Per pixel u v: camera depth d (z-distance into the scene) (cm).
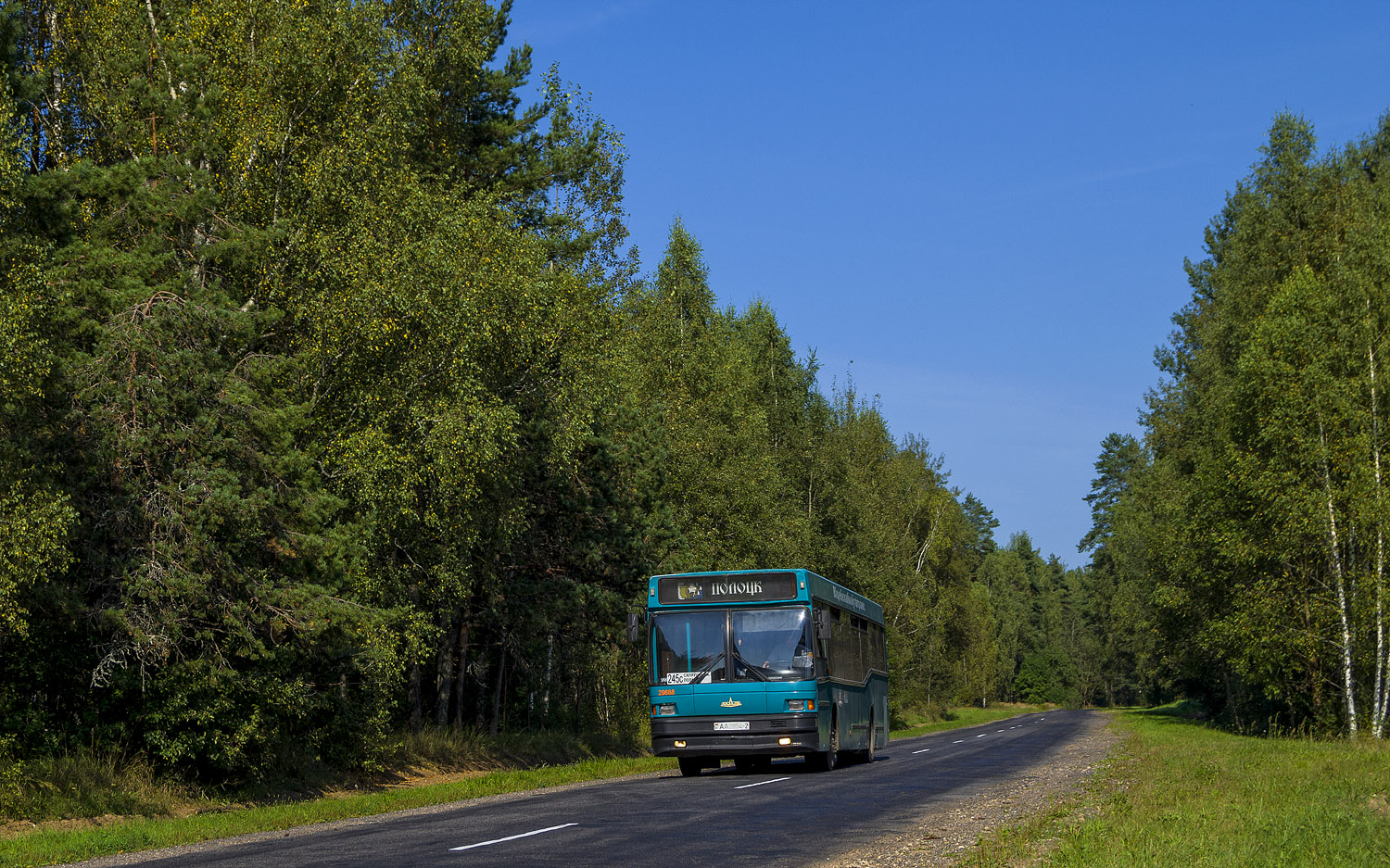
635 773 2695
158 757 1905
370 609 2031
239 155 2239
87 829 1530
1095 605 11288
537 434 2670
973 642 9612
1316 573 3619
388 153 2409
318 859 1052
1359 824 1084
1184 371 5669
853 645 2647
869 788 1808
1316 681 3712
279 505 1928
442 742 2783
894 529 7125
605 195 3666
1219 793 1522
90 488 1769
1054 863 924
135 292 1806
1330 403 3419
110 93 2341
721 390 4797
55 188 1844
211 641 1858
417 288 2175
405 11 2941
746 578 2258
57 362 1694
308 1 2383
